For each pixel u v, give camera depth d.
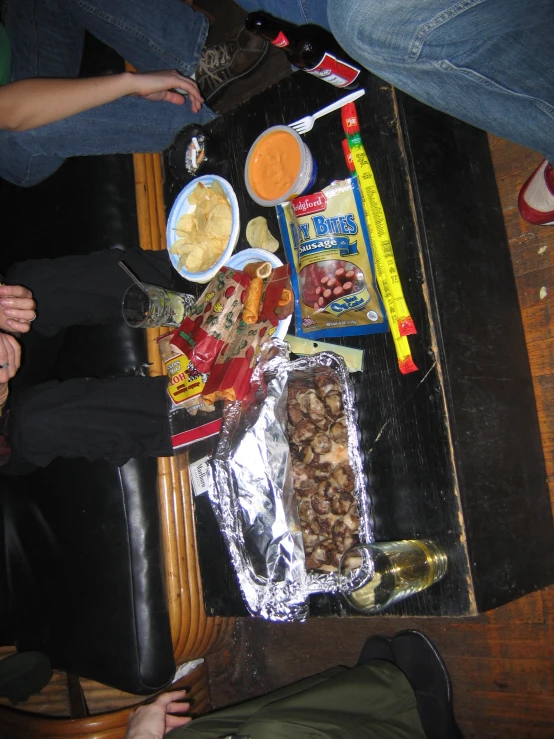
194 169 1.19
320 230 0.96
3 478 1.44
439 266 0.93
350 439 0.90
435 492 0.89
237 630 1.57
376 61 0.77
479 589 0.87
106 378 1.19
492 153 1.18
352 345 0.97
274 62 1.26
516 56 0.69
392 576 0.82
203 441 1.15
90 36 1.42
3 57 1.39
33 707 1.50
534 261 1.14
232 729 1.09
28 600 1.38
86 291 1.21
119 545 1.22
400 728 1.03
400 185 0.92
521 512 1.01
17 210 1.50
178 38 1.30
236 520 0.95
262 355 0.98
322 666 1.42
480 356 0.99
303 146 0.98
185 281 1.20
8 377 1.06
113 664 1.21
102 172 1.34
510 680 1.17
